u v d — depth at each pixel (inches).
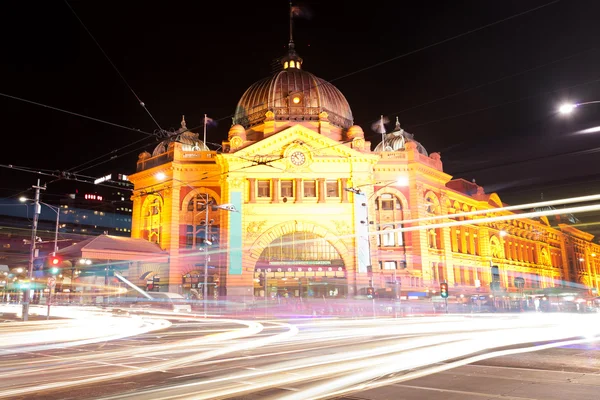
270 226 2212.1
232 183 2230.6
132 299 2313.0
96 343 753.6
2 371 484.1
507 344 663.1
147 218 2536.9
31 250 1299.2
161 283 2325.3
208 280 2303.2
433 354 564.1
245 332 951.0
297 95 2463.1
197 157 2437.3
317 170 2266.2
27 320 1256.8
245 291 2118.6
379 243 2352.4
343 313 1940.2
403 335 824.9
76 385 407.2
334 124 2512.3
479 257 2974.9
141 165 2637.8
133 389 385.7
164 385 400.2
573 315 1632.6
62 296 2394.2
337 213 2234.3
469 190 3110.2
